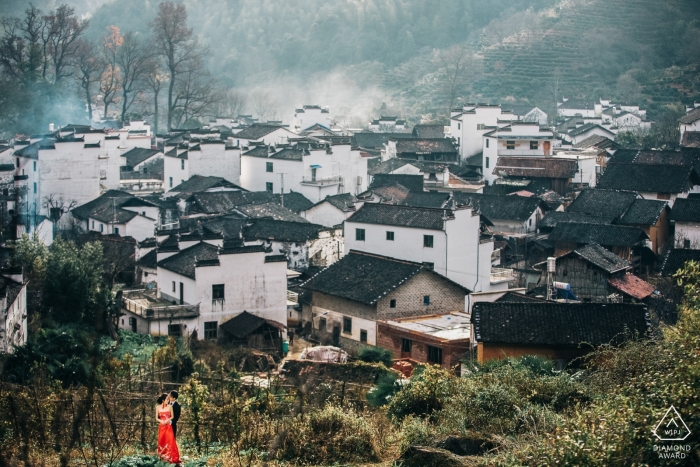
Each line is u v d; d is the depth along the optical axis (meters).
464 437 26.27
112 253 66.62
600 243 74.62
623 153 104.62
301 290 62.62
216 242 61.28
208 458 25.98
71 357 38.62
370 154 113.19
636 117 138.88
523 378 32.06
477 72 170.75
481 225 73.62
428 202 85.06
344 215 83.94
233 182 95.75
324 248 71.94
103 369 38.00
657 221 80.12
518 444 25.02
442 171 98.06
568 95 162.50
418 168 98.56
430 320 54.41
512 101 159.88
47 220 73.44
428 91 168.25
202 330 53.81
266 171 94.12
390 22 197.00
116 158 96.31
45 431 27.78
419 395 31.89
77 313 50.91
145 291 59.78
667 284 62.56
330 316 57.03
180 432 29.47
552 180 97.62
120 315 54.34
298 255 70.88
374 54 189.25
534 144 104.12
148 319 52.25
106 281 59.56
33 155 82.62
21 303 44.34
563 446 21.59
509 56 175.50
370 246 65.38
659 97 156.75
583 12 189.88
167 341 46.53
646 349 31.83
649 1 190.12
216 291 54.19
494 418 28.52
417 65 180.75
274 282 55.72
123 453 26.41
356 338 55.44
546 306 44.22
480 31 194.25
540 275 66.75
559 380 31.89
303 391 34.59
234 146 97.00
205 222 75.50
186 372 42.03
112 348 46.53
